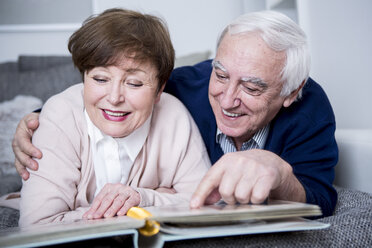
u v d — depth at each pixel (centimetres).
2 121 169
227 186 62
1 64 200
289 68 90
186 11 251
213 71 96
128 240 59
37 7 239
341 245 62
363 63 158
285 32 89
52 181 85
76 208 90
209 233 50
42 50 242
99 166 95
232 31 90
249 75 87
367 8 157
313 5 167
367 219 69
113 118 87
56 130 91
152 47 86
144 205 79
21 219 81
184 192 97
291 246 57
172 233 50
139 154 99
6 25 236
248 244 57
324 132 101
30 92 179
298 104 104
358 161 116
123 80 83
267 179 63
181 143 101
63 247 53
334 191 92
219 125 100
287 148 101
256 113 95
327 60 166
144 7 245
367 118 160
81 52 83
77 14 243
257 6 233
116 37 81
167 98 110
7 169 160
